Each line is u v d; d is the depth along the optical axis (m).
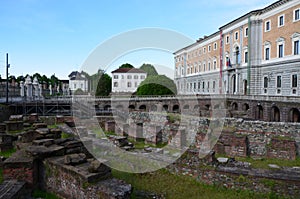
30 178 7.96
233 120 15.53
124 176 9.28
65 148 9.19
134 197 7.97
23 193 7.54
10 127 15.21
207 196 8.28
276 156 13.49
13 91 41.06
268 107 32.44
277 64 39.75
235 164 10.22
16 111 29.78
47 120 19.00
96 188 6.72
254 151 14.46
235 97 40.50
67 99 34.53
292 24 36.81
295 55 35.91
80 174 7.10
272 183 8.16
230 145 14.00
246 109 38.41
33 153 8.24
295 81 36.03
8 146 11.96
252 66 44.84
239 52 48.91
